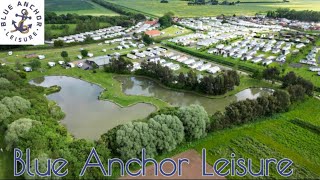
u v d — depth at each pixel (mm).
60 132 116000
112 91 169875
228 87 168625
